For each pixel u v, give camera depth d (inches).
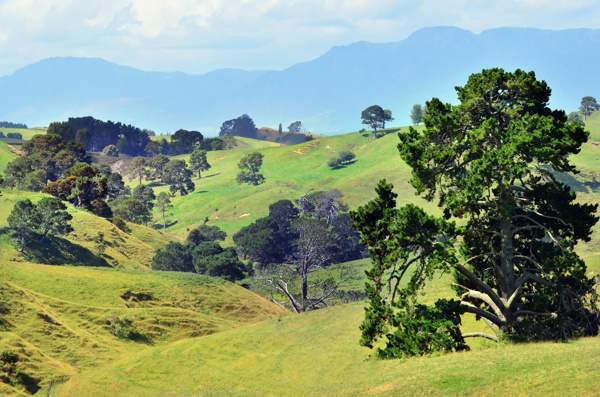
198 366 2271.2
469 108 1707.7
